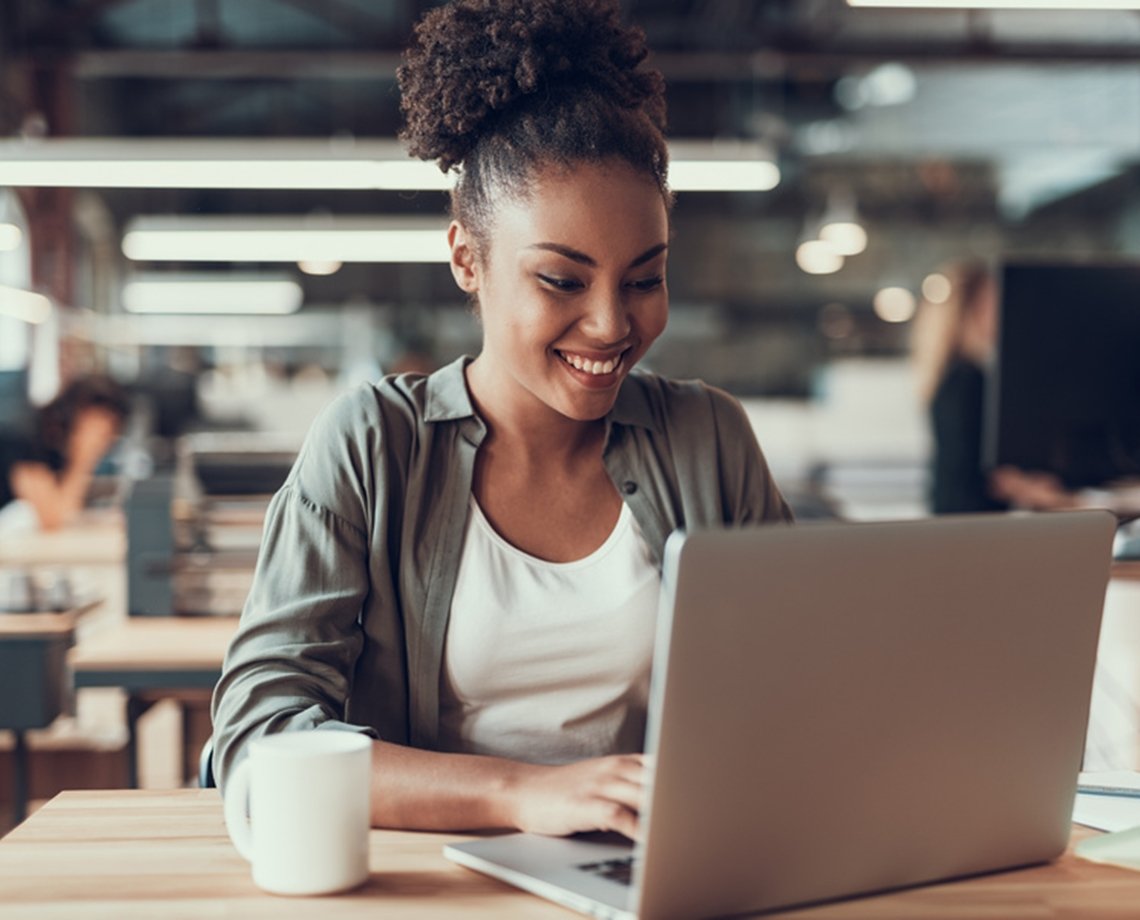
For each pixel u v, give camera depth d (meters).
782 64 7.72
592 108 1.11
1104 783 1.17
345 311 11.98
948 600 0.83
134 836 0.99
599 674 1.20
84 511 5.63
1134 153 11.43
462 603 1.20
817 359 12.81
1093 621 0.92
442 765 1.00
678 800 0.76
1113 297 2.59
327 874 0.86
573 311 1.10
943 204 12.72
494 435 1.23
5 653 2.77
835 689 0.80
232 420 10.76
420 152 1.19
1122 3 3.34
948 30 9.00
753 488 1.35
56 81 8.34
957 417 3.38
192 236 6.46
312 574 1.16
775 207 12.55
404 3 8.24
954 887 0.89
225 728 1.04
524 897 0.86
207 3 7.89
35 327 8.18
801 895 0.83
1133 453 2.62
